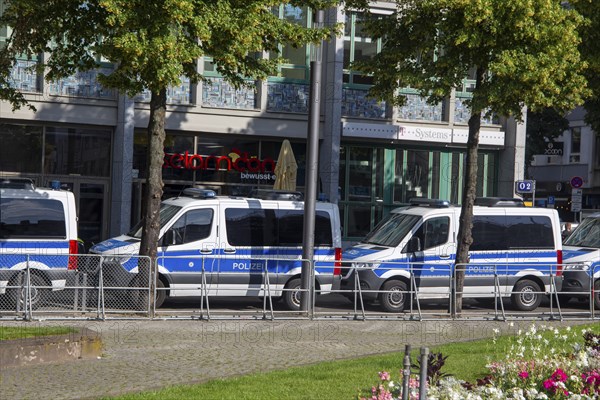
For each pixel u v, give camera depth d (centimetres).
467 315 2797
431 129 4375
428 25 2838
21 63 3722
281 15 4103
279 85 4159
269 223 2811
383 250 2898
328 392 1489
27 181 2636
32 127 3797
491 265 2900
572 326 2584
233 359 1856
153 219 2558
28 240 2592
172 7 2298
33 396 1406
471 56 2848
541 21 2758
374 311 2823
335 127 4191
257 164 4156
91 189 3900
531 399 1402
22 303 2381
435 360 1482
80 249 3117
